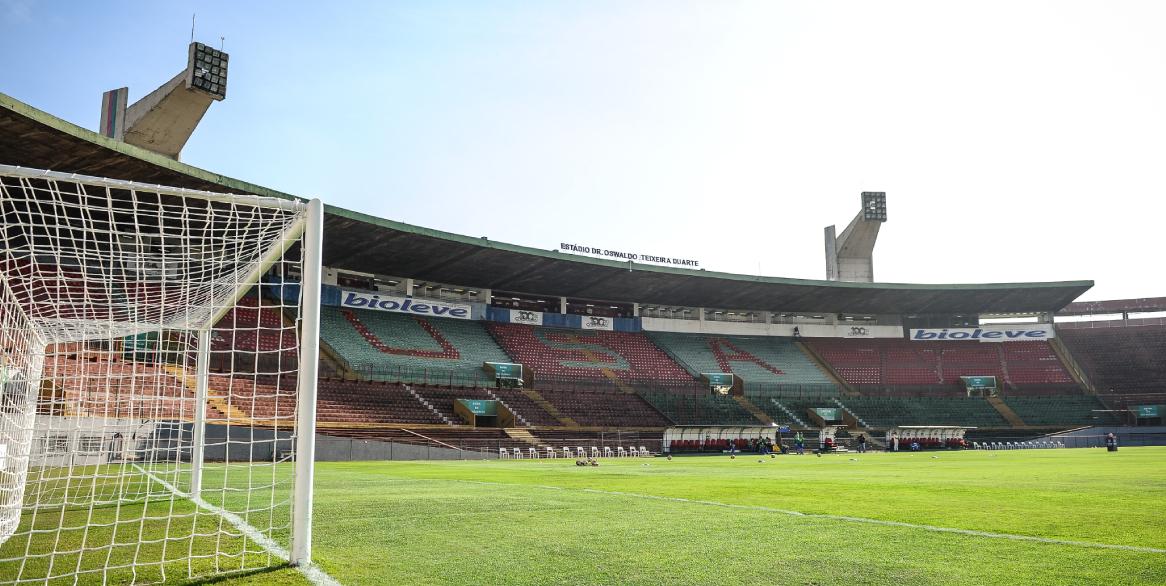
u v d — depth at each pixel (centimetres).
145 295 1001
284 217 730
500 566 571
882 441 5250
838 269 6881
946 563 583
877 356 6525
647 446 4441
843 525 809
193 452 1219
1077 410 5816
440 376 4694
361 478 1748
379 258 4597
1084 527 788
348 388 4144
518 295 5875
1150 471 1934
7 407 835
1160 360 6278
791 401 5738
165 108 4250
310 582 519
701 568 564
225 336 3391
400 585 507
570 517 884
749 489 1349
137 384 1733
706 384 5759
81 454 1766
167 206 726
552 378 5234
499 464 2786
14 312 873
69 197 713
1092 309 6869
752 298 6156
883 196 6731
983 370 6353
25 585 520
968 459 3088
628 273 5300
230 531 760
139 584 518
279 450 2870
